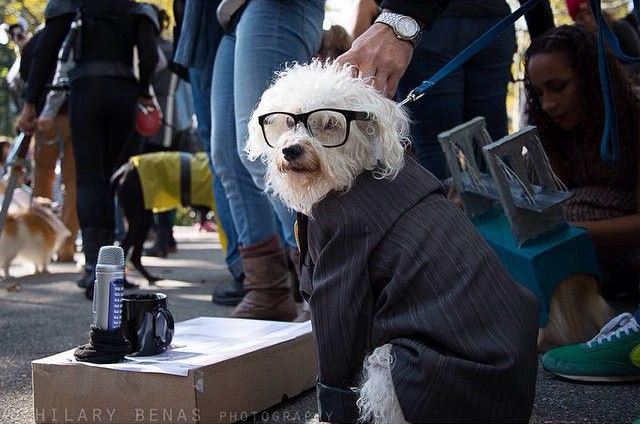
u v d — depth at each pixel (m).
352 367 1.85
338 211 1.86
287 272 3.59
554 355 2.73
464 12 3.66
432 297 1.76
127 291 5.10
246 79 3.17
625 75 3.55
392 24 2.23
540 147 2.99
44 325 3.94
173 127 7.51
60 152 6.18
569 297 3.00
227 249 4.52
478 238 1.86
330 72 1.96
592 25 4.47
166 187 5.48
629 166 3.51
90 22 4.77
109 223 4.89
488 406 1.73
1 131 21.77
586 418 2.32
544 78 3.45
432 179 1.94
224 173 3.54
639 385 2.64
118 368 2.22
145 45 4.86
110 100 4.78
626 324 2.67
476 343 1.72
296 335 2.62
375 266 1.82
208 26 3.84
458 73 3.73
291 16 3.21
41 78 4.80
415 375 1.72
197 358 2.33
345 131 1.87
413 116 3.77
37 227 5.86
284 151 1.85
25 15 13.82
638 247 3.51
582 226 3.39
